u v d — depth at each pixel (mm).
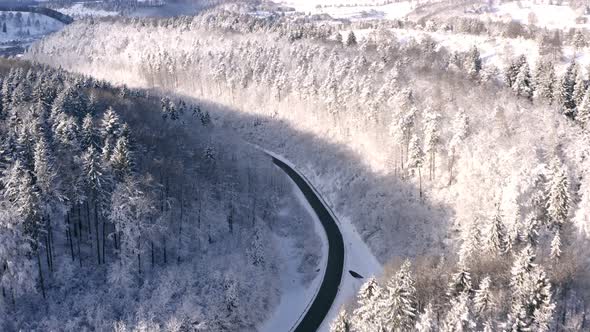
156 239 96000
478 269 82312
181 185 106938
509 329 69438
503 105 134125
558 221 95875
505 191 102688
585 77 156375
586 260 88875
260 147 167375
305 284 102125
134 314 83188
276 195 132375
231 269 93250
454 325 67188
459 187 113188
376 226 115312
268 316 91688
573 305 79562
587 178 103750
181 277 91750
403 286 70938
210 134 146250
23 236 81000
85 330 79000
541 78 145125
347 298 96062
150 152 110938
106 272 90438
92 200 90938
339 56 182625
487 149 116062
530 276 73562
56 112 112625
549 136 119812
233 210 115500
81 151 100750
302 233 119000
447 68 166875
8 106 121438
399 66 165125
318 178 144250
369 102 146000
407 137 124188
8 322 78625
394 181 123688
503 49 189875
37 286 84000
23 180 79375
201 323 82188
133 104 145875
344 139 149750
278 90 181125
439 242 104500
